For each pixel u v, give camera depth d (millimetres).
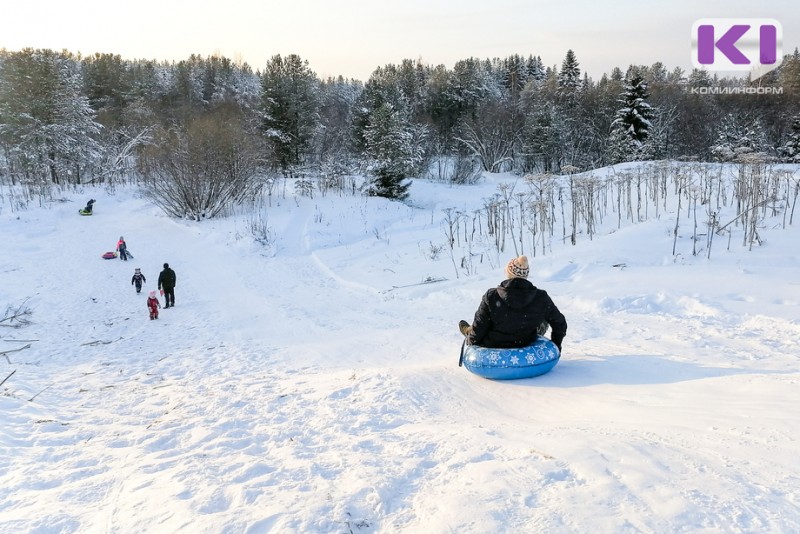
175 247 23516
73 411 6379
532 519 2289
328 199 30719
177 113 59281
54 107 37000
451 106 63844
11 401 6457
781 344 7090
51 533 2934
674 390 4484
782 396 3816
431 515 2473
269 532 2508
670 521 2152
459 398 5305
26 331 12844
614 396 4598
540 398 4973
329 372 8070
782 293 9383
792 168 20656
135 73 76188
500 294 5848
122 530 2828
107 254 21641
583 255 13859
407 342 9758
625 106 45156
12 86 36094
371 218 27688
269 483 3223
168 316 14164
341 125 59156
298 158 39812
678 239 13992
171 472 3699
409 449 3695
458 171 44906
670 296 10078
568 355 6848
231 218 27078
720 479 2471
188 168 27141
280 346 10664
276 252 22141
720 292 9906
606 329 8836
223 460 3920
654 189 20016
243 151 28547
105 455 4453
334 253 21609
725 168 22375
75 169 39094
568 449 3094
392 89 47906
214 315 14047
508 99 69250
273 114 38750
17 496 3582
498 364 5734
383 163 32438
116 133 45125
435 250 18766
